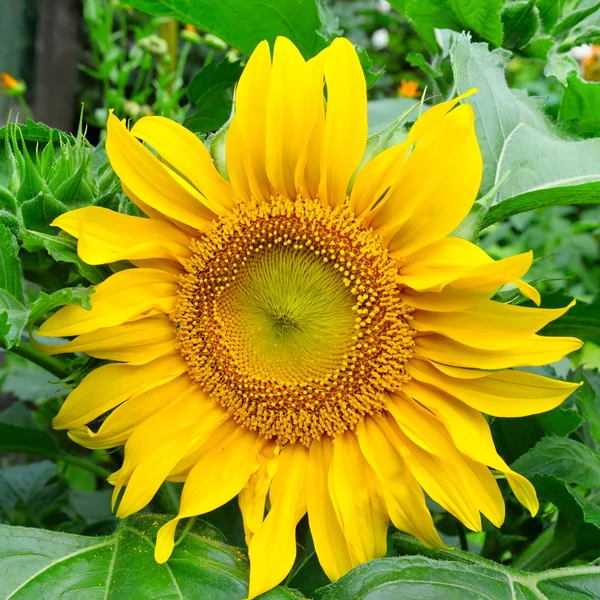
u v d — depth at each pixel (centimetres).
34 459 78
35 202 32
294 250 34
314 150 33
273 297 34
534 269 82
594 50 116
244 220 34
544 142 39
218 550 32
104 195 34
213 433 35
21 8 104
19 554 30
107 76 61
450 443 32
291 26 42
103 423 33
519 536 41
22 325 29
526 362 31
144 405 34
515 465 38
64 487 58
